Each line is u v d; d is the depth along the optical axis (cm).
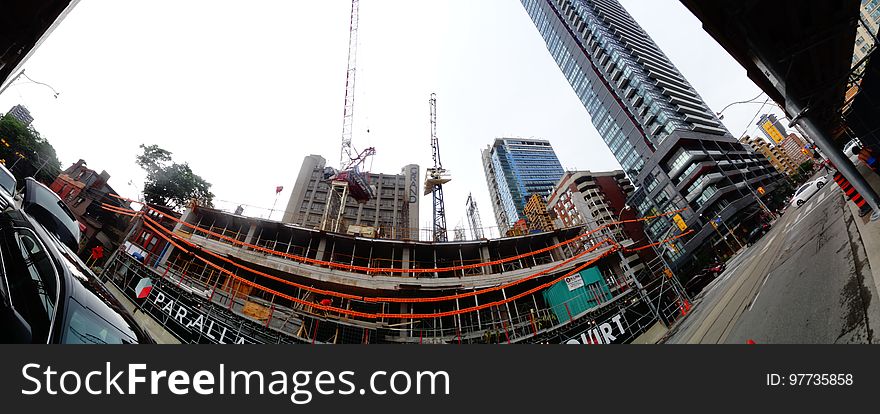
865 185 923
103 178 3509
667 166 7850
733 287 1794
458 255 3444
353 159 4791
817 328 605
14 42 477
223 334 1841
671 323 2400
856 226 995
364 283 2731
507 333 2462
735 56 883
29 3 447
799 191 3144
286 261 2662
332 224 4531
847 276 700
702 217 6988
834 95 1030
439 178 5700
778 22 730
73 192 3009
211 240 2619
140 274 1966
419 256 3362
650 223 7944
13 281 311
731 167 7819
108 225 3219
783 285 976
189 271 2438
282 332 1919
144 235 2330
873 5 4975
